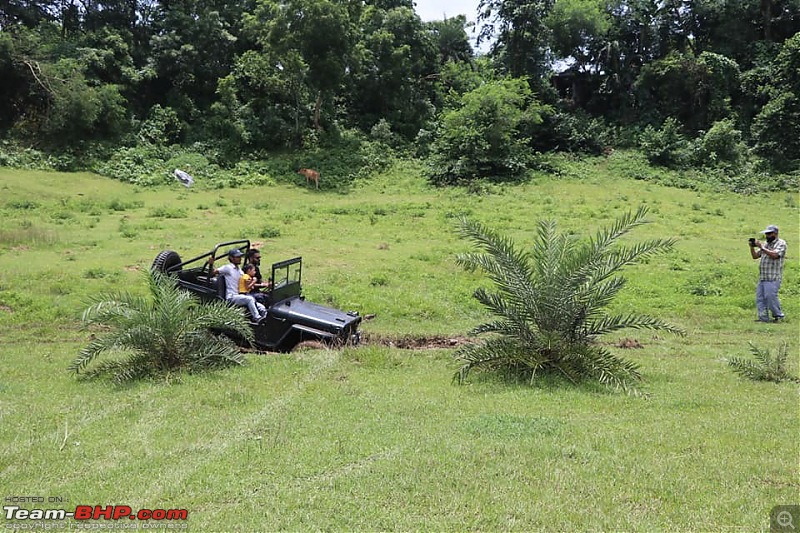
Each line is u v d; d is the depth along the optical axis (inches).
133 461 187.0
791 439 213.2
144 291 521.0
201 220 901.8
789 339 458.0
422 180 1392.7
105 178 1257.4
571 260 319.6
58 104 1316.4
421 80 1865.2
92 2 1659.7
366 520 151.9
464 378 302.5
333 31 1477.6
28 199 982.4
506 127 1428.4
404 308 523.2
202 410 239.9
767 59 1726.1
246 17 1562.5
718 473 180.7
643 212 327.3
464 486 170.4
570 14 1795.0
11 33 1403.8
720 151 1509.6
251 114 1579.7
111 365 301.6
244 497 164.4
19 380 292.0
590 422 231.9
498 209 1049.5
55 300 495.2
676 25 1911.9
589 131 1627.7
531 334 321.7
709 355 394.6
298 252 701.3
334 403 252.2
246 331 321.7
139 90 1585.9
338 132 1612.9
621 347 424.8
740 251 761.0
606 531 147.8
